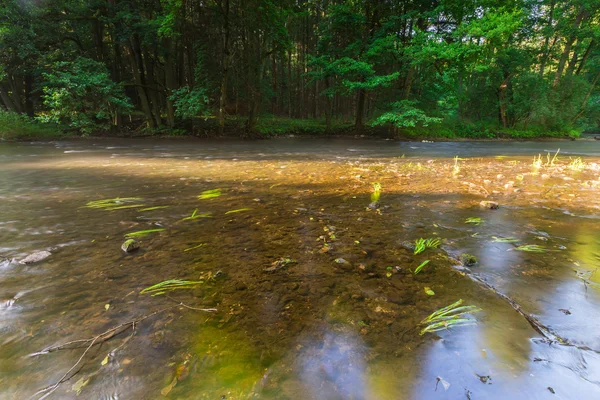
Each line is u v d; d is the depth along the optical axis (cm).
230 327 135
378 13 1625
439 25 1548
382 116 1549
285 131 1823
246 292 165
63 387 102
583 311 148
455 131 1906
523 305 153
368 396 100
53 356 116
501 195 405
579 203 363
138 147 1133
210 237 247
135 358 116
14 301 151
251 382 105
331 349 122
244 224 282
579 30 1891
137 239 240
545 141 1781
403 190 437
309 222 291
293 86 2766
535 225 284
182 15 1341
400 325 138
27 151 952
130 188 434
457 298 161
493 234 261
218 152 998
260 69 1745
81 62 1349
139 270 188
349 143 1430
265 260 206
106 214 306
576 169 635
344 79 1562
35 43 1398
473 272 192
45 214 303
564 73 2130
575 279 181
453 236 256
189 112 1406
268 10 1423
